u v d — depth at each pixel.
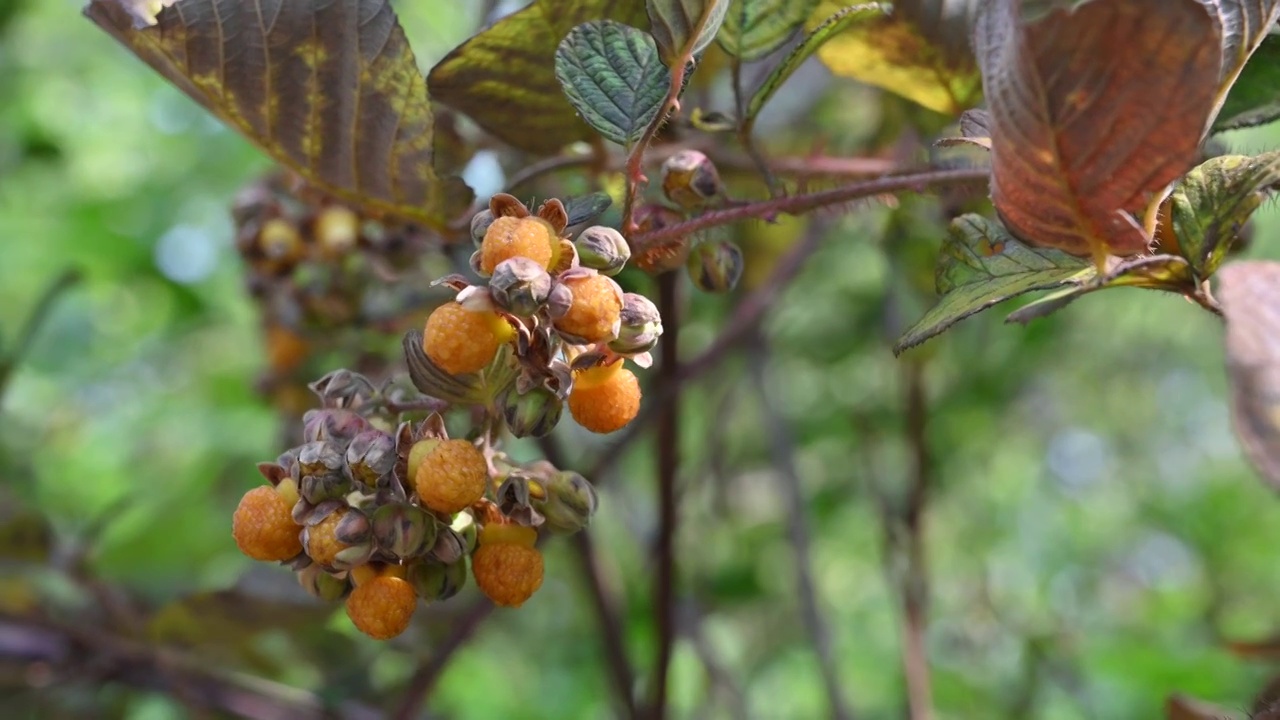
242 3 0.27
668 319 0.35
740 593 0.66
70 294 0.74
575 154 0.32
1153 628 1.06
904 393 0.55
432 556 0.25
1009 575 1.29
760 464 0.72
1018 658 0.75
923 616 0.49
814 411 0.70
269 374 0.46
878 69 0.32
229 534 0.53
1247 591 1.40
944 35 0.31
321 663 0.45
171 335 0.85
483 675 0.80
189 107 1.09
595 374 0.24
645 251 0.26
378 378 0.38
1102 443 1.48
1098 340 1.10
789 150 0.43
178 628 0.39
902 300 0.49
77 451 0.86
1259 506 1.50
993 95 0.23
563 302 0.23
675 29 0.25
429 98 0.29
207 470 0.63
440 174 0.33
